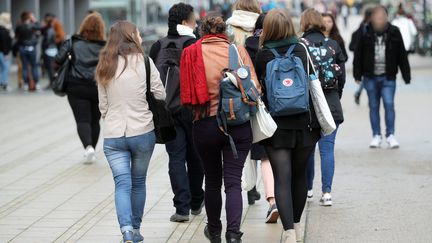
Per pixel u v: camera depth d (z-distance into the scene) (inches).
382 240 486.3
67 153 816.3
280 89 447.8
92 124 768.3
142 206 469.7
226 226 491.2
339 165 736.3
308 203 591.8
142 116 454.9
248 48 532.4
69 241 493.4
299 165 474.3
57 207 584.1
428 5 2468.0
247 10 552.7
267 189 527.2
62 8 2255.2
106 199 608.4
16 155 809.5
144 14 2701.8
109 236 504.1
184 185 534.0
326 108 457.1
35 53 1493.6
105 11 2581.2
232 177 453.4
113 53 454.0
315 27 548.7
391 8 3193.9
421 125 972.6
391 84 810.2
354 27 3875.5
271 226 524.4
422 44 2298.2
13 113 1147.9
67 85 747.4
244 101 438.3
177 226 528.1
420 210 559.5
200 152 457.7
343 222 533.3
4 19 1476.4
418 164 730.8
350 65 2000.5
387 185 645.3
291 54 457.7
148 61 458.9
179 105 521.0
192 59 452.4
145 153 459.2
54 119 1077.1
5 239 498.9
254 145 526.0
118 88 451.2
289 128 455.8
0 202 602.9
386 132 827.4
